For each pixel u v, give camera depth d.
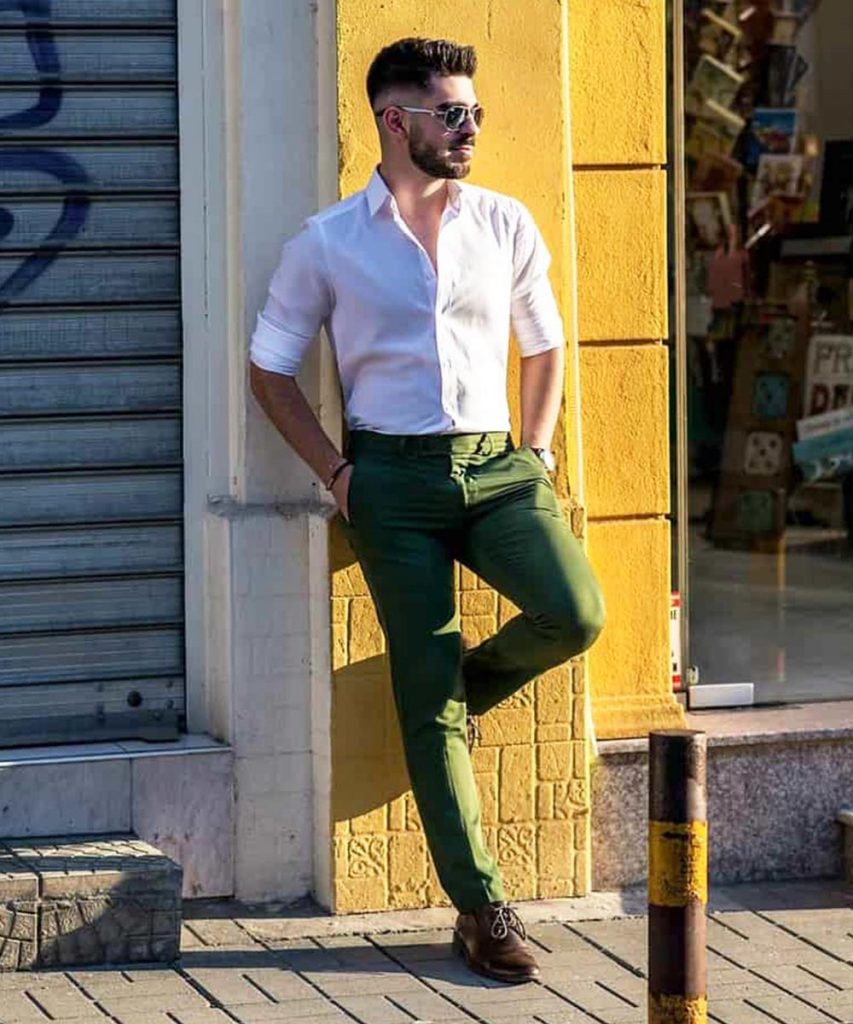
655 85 8.13
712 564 9.89
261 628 7.72
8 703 7.75
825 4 10.23
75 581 7.79
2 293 7.68
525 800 7.83
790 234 10.30
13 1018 6.56
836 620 9.43
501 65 7.70
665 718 8.21
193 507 7.86
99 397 7.78
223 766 7.71
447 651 7.12
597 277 8.12
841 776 8.26
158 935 7.12
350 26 7.48
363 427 7.16
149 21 7.73
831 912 7.85
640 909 7.86
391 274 7.09
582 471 8.08
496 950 7.06
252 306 7.66
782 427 10.14
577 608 6.95
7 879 6.93
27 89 7.66
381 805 7.69
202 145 7.78
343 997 6.87
